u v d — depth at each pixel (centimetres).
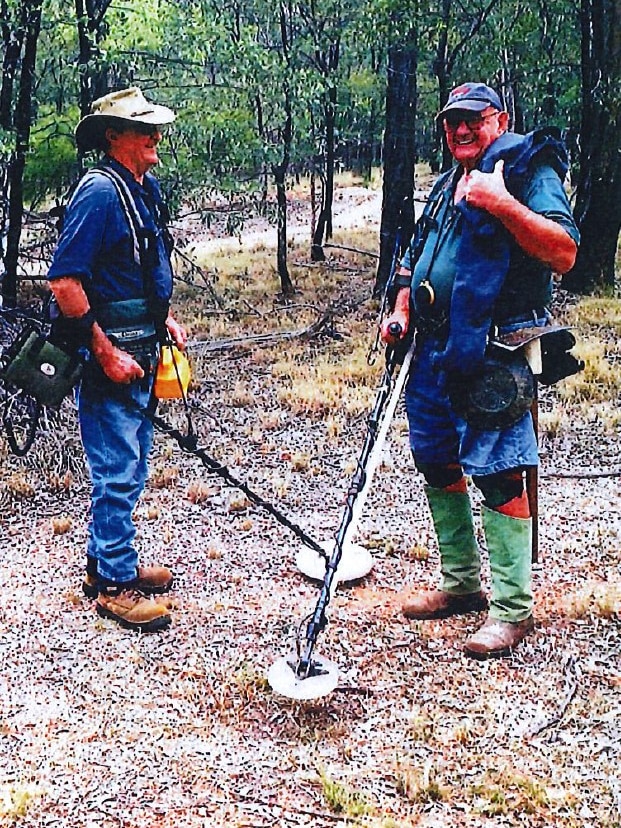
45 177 996
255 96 1211
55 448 638
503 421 381
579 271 1211
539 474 620
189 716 357
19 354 415
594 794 306
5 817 296
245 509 575
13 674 388
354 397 783
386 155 1205
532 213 352
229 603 452
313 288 1335
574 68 1525
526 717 351
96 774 319
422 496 591
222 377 885
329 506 581
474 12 1516
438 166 1988
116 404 429
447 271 388
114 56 998
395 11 1101
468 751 331
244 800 305
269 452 682
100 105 420
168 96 1188
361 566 473
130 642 415
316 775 317
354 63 1764
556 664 385
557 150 370
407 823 293
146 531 543
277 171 1262
